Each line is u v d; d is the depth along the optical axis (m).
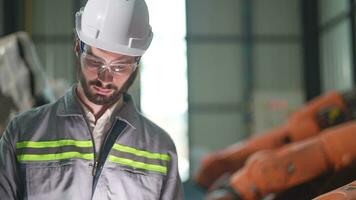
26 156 1.39
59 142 1.42
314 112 3.62
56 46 7.71
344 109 3.53
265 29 8.08
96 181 1.42
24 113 1.47
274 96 7.97
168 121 8.34
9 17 7.37
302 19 8.01
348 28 6.58
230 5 8.05
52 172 1.39
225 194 2.98
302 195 2.68
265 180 2.68
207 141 7.99
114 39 1.42
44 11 7.68
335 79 7.23
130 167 1.45
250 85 8.02
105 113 1.47
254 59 8.05
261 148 3.93
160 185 1.49
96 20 1.44
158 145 1.51
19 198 1.40
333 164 2.55
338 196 1.40
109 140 1.45
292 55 8.07
